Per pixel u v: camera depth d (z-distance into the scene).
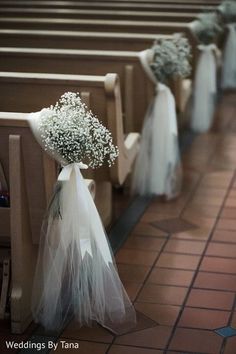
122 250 4.79
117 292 3.82
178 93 6.25
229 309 3.97
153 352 3.53
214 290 4.20
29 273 3.77
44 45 6.09
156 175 5.74
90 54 5.18
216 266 4.53
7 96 4.41
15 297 3.66
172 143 5.70
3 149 3.58
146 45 5.96
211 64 7.69
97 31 6.98
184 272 4.45
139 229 5.16
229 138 7.61
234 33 9.77
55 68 5.24
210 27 7.55
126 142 5.07
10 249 3.84
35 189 3.63
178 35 5.98
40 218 3.69
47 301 3.72
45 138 3.46
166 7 8.87
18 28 7.02
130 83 5.37
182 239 4.98
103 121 4.48
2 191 3.72
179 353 3.52
